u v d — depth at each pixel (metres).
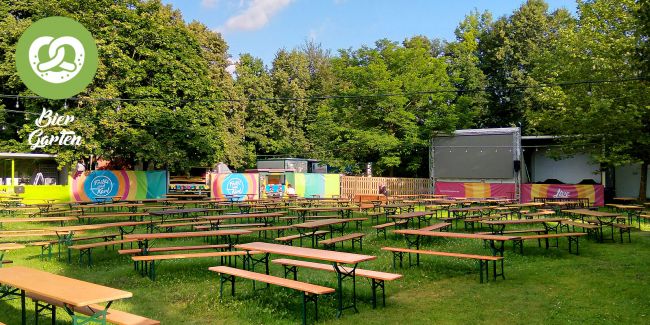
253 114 49.12
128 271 9.77
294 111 51.75
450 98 35.69
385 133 34.53
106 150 30.12
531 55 40.16
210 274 9.51
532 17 42.88
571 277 8.98
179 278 9.18
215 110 35.31
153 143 29.81
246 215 14.18
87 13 28.73
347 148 36.19
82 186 27.12
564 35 27.00
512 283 8.62
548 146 30.66
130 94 30.23
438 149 31.91
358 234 12.24
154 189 30.09
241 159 45.19
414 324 6.43
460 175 31.05
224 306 7.33
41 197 26.08
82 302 4.79
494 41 44.88
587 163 29.03
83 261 10.88
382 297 7.55
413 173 40.25
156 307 7.32
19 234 11.55
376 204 21.62
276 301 7.46
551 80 27.39
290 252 7.95
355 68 36.12
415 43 39.38
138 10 32.12
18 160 30.95
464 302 7.44
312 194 33.12
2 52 28.64
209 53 43.50
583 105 25.33
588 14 26.50
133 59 31.27
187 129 31.91
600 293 7.83
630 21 23.16
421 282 8.78
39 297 6.37
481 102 41.56
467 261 10.57
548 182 31.95
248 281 8.88
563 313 6.83
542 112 28.23
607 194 27.17
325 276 9.23
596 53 24.78
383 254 11.62
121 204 19.91
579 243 12.95
